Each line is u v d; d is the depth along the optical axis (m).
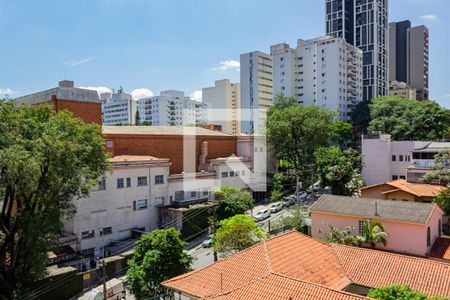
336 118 102.06
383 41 121.50
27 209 25.22
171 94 140.25
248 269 17.11
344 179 50.03
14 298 24.08
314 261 18.77
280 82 112.12
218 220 43.47
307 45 108.62
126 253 35.38
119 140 47.22
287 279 15.18
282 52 111.50
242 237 29.72
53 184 24.97
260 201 59.78
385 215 26.84
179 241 25.80
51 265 31.67
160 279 23.58
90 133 29.03
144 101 142.12
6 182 21.95
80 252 36.22
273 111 75.88
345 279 18.23
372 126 80.00
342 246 20.80
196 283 16.95
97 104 46.72
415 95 136.25
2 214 25.50
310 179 62.34
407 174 44.34
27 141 23.30
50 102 43.44
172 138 53.56
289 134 65.62
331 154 57.50
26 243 23.38
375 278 18.00
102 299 27.58
